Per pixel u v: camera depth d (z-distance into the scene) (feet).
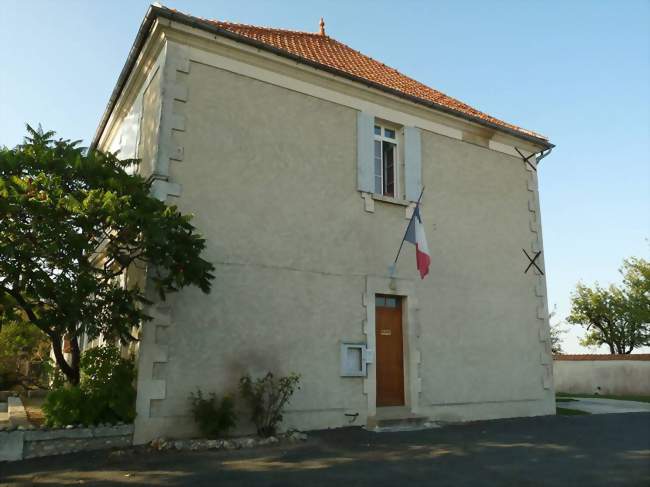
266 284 30.12
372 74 40.65
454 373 36.73
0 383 37.42
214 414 25.90
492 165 43.09
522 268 42.55
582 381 79.25
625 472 21.29
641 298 89.86
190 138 29.30
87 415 24.34
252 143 31.35
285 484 18.81
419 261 33.01
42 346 46.16
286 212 31.73
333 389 31.30
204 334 27.58
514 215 43.34
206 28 30.17
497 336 39.60
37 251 21.30
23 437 22.30
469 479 19.89
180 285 24.47
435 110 39.75
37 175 22.71
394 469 21.27
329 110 35.14
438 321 36.86
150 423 25.35
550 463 22.77
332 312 32.24
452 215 39.47
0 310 23.94
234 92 31.37
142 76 34.14
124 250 25.66
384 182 38.24
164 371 26.16
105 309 23.54
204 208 28.96
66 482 18.80
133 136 34.91
